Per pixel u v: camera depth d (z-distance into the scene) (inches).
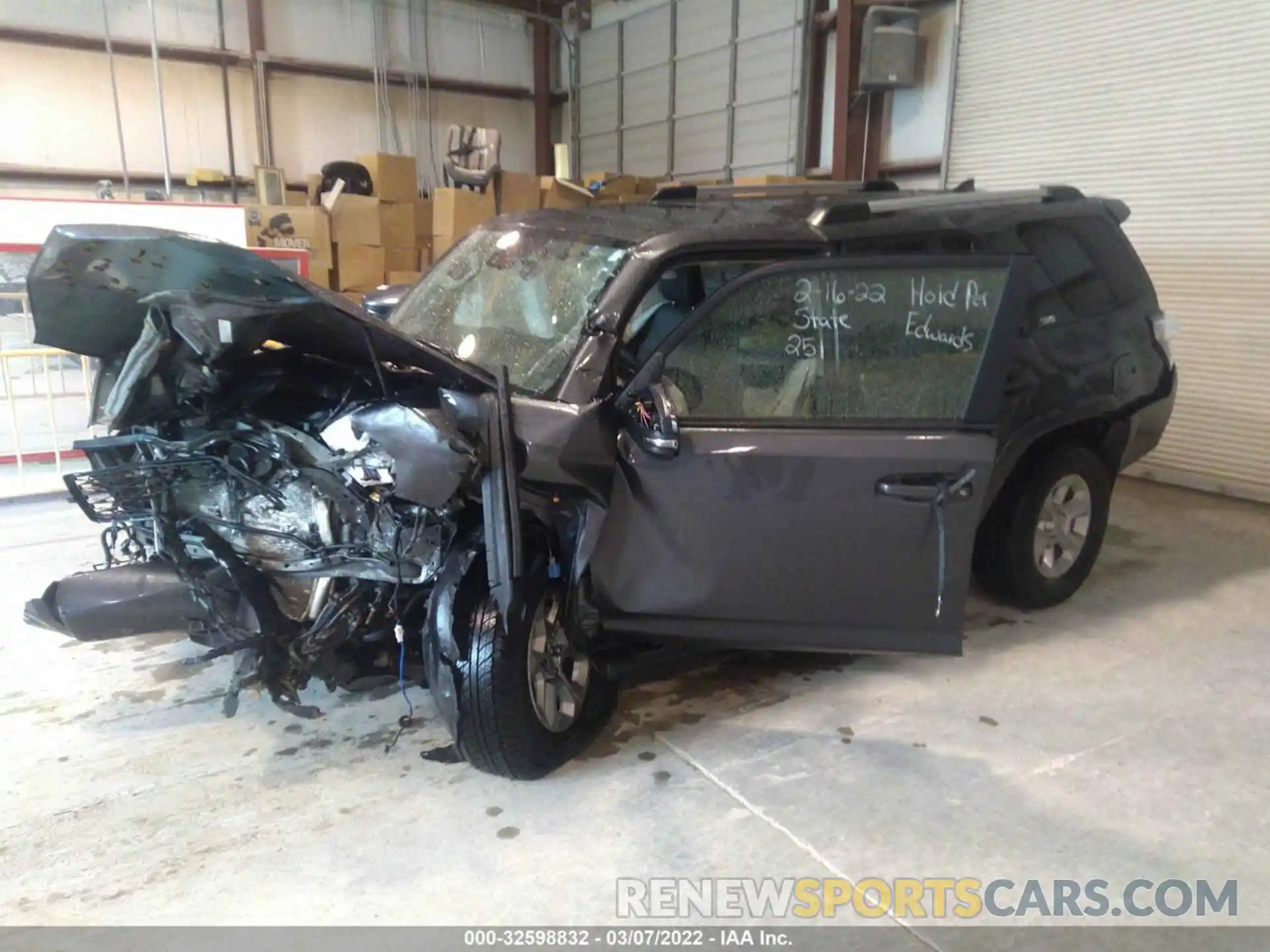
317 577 110.4
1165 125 253.0
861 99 345.1
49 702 131.6
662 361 112.7
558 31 510.0
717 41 420.2
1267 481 245.3
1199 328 253.9
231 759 117.9
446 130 483.5
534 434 103.9
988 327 114.6
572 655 118.6
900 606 120.3
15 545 195.8
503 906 91.5
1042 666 146.7
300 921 88.9
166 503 112.7
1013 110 293.0
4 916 89.0
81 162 379.6
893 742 123.6
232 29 409.1
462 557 107.6
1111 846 101.9
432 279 153.9
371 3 443.5
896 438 114.8
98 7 371.9
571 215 145.3
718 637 119.8
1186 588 181.6
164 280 91.6
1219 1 236.4
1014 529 159.2
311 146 441.1
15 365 238.4
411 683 122.6
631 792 111.6
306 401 116.2
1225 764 118.8
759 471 111.6
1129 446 172.6
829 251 126.6
